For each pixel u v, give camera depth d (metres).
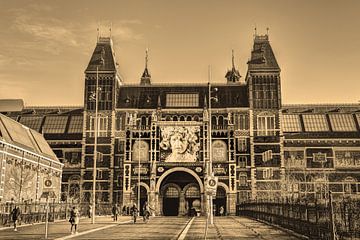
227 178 101.19
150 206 97.94
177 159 102.00
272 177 105.38
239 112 110.12
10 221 53.91
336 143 109.56
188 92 115.69
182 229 48.22
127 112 112.44
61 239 35.97
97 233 42.41
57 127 118.69
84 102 112.00
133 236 38.97
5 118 81.25
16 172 73.56
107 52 116.19
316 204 31.14
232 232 43.09
